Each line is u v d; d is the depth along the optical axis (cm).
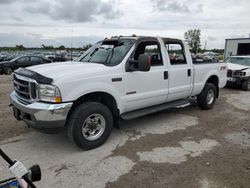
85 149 405
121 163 365
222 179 323
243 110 691
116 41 496
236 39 2684
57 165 359
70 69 398
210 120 587
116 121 451
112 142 443
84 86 381
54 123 359
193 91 611
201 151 408
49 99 358
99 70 406
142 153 399
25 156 386
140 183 313
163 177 327
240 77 1036
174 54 555
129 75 447
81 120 386
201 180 320
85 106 389
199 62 645
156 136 476
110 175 332
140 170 344
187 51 585
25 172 189
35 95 370
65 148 416
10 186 206
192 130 514
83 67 412
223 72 716
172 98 555
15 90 431
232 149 418
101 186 307
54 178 324
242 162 370
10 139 451
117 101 433
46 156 387
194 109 692
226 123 565
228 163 366
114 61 449
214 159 379
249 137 477
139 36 494
